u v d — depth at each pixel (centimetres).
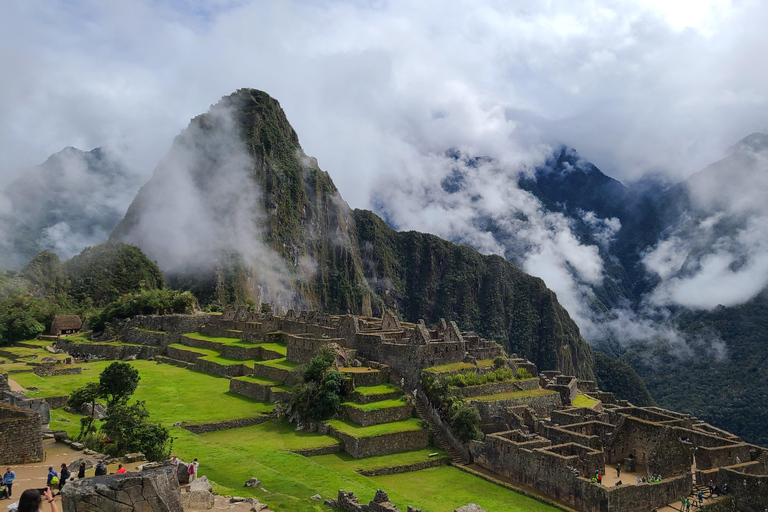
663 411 8412
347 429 6444
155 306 14188
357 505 4197
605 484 5453
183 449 5419
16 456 3594
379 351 7875
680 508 5212
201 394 7925
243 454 5647
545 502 5322
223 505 3428
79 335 13675
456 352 7750
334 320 10544
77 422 5522
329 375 6981
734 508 5403
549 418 7219
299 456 5684
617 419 6819
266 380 8000
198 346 11425
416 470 6056
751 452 6262
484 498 5369
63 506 2028
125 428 4488
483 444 6244
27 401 4450
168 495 2180
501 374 7669
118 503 2080
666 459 5822
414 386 7331
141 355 11681
